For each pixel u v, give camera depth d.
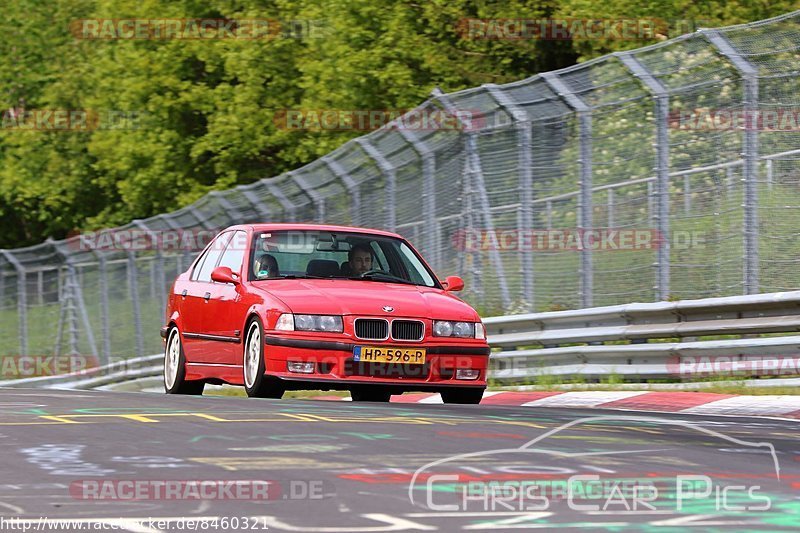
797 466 16.16
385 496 13.36
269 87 89.00
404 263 32.62
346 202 50.69
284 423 20.41
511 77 75.94
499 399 34.56
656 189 38.03
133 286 68.00
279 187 54.22
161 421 20.75
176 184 98.00
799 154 36.62
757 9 65.25
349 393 42.16
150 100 95.81
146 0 97.00
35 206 129.38
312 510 12.58
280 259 31.97
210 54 93.19
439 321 29.31
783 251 36.59
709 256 38.81
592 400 31.92
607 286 42.16
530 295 42.47
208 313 32.75
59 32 129.00
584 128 40.50
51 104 118.81
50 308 81.06
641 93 38.72
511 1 71.12
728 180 38.00
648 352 35.47
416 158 47.28
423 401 36.59
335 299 29.09
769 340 32.44
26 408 23.75
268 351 28.83
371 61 75.50
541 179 42.69
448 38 77.00
